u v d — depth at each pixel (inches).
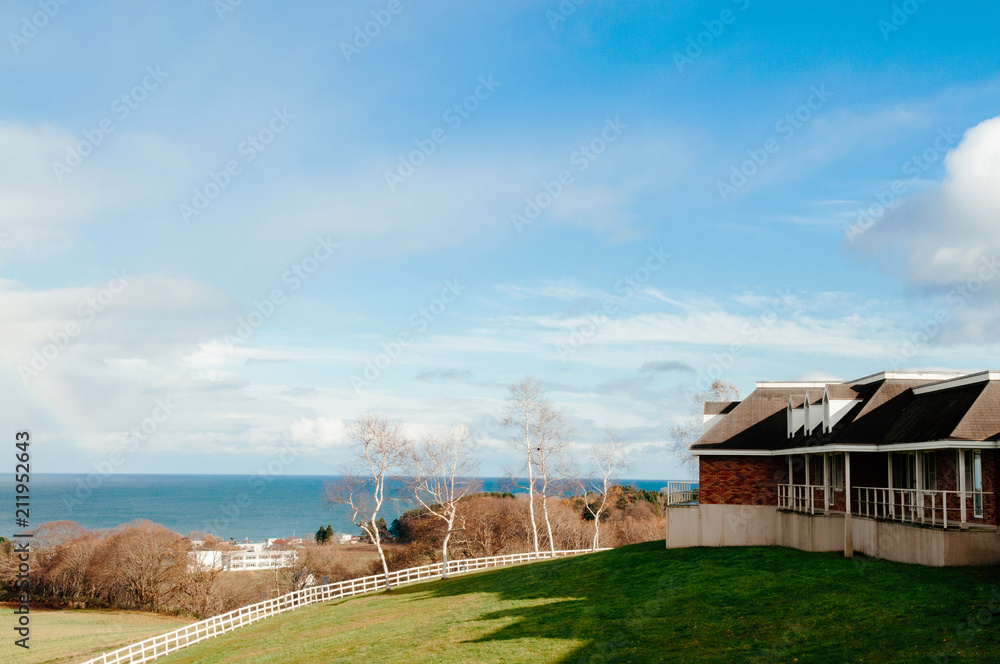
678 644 730.8
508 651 795.4
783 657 642.8
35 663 1443.2
